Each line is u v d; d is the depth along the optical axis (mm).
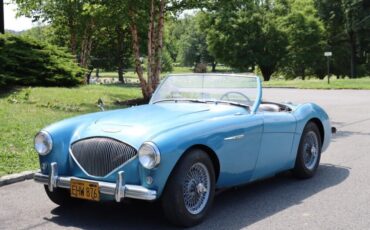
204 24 70562
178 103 6453
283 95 29453
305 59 67938
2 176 7246
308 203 6125
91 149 5215
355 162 8617
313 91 34344
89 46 28906
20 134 9812
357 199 6297
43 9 26156
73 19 26953
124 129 5266
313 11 69000
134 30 17812
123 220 5488
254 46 69188
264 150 6230
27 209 5914
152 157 4816
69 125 5676
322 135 7711
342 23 68812
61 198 5871
